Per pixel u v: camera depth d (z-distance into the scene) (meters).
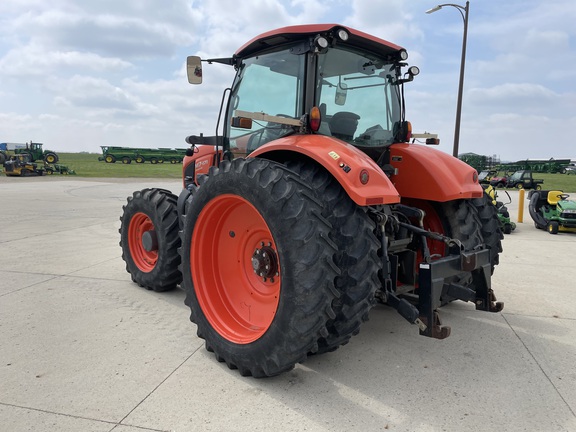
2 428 2.21
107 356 3.03
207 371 2.85
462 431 2.23
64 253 6.19
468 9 14.95
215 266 3.19
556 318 3.88
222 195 2.89
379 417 2.35
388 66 3.75
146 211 4.46
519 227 9.95
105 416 2.32
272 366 2.60
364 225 2.64
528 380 2.77
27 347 3.15
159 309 4.00
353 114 3.48
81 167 39.53
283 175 2.60
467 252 2.87
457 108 15.68
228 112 4.03
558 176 37.59
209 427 2.24
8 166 26.14
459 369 2.91
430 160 3.49
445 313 4.01
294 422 2.29
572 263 6.01
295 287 2.44
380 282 2.75
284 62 3.34
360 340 3.38
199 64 3.95
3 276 4.99
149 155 48.19
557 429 2.26
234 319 3.07
